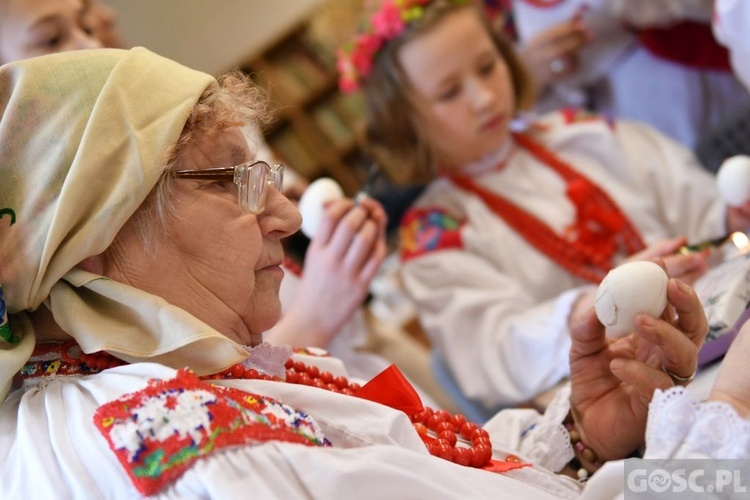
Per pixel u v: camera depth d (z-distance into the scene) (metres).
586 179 1.80
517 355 1.59
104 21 1.65
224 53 3.57
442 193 1.90
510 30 2.46
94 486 0.76
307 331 1.40
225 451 0.74
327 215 1.44
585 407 1.04
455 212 1.86
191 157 0.90
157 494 0.74
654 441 0.75
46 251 0.83
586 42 2.23
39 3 1.43
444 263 1.77
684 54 2.19
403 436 0.86
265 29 3.61
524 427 1.18
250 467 0.73
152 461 0.73
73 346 0.91
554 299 1.73
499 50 1.90
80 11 1.52
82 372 0.90
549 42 2.22
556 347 1.51
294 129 3.63
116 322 0.86
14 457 0.82
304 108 3.66
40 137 0.85
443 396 1.87
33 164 0.85
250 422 0.76
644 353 0.94
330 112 3.66
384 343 1.92
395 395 1.01
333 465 0.74
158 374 0.82
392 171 2.10
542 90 2.37
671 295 0.84
